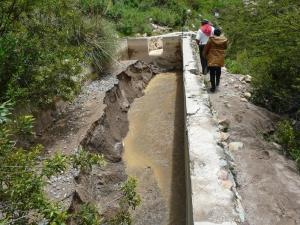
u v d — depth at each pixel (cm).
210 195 409
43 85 624
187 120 598
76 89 707
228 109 736
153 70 1290
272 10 966
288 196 487
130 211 572
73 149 600
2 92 573
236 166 548
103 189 593
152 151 753
